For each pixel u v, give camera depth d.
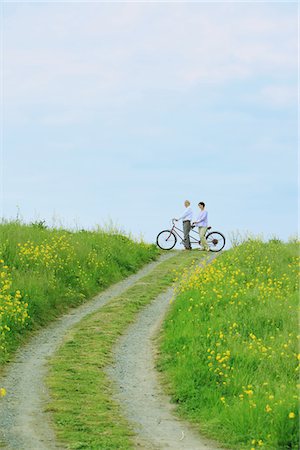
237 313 17.06
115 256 27.61
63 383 13.59
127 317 19.41
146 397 13.13
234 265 24.23
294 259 26.41
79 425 11.09
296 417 10.56
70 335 17.61
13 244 23.73
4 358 15.32
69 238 27.30
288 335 15.24
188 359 14.42
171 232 33.28
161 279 25.38
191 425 11.55
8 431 10.69
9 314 17.33
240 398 11.97
